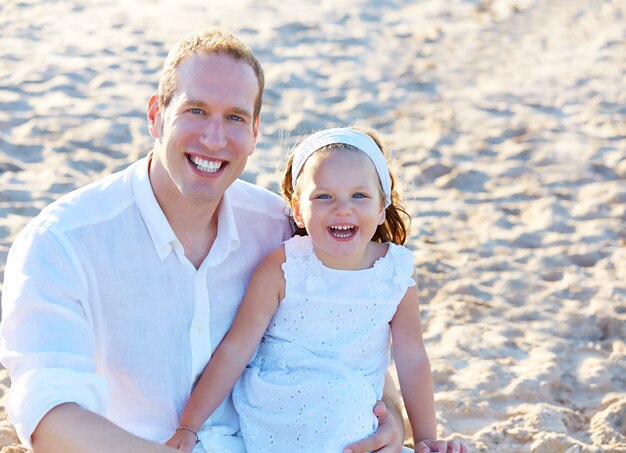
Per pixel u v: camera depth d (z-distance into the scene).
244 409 2.61
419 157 6.82
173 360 2.51
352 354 2.72
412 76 8.79
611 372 4.04
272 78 8.38
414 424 2.77
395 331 2.83
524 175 6.58
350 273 2.75
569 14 11.07
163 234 2.46
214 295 2.62
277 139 6.98
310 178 2.71
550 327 4.50
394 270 2.79
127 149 6.53
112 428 2.11
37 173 6.04
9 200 5.55
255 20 10.41
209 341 2.56
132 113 7.25
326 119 7.47
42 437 2.13
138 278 2.46
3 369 3.91
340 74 8.71
